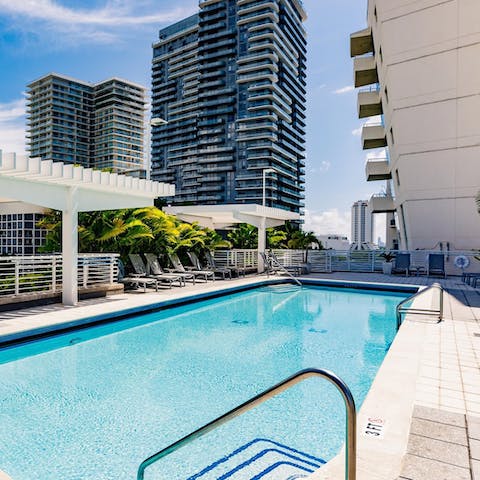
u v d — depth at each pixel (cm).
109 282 1068
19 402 465
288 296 1323
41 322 693
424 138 2027
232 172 8569
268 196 8138
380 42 2111
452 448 271
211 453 351
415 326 677
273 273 1798
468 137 1917
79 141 12031
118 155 11850
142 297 1013
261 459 341
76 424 410
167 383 529
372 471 244
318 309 1088
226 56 8819
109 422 415
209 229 1881
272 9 8419
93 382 530
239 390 507
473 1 1764
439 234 2081
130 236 1260
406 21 1936
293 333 814
